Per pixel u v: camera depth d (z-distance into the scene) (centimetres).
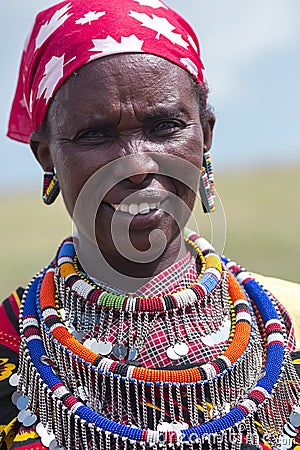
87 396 278
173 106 282
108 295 293
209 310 299
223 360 279
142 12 290
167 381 273
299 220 1506
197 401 278
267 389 282
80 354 281
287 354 296
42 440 274
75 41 284
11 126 364
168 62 285
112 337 290
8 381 296
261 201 1911
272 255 1097
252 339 292
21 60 337
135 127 280
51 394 279
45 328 294
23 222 1905
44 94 296
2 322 320
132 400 276
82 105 279
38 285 317
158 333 290
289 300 336
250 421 276
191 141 290
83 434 268
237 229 1424
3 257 1312
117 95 276
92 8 289
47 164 319
